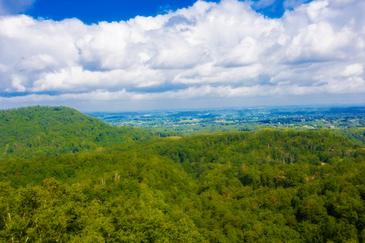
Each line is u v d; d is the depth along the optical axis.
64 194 71.56
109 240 54.03
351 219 84.81
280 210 100.44
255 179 134.75
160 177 127.19
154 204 91.88
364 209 85.81
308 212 92.31
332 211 91.12
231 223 93.69
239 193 122.62
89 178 111.56
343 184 102.31
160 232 60.69
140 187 107.00
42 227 48.81
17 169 123.44
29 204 57.03
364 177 105.25
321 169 132.88
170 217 87.19
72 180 112.19
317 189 104.56
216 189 131.75
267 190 121.38
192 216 96.31
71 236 50.28
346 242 74.88
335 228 82.50
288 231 87.00
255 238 84.94
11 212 53.09
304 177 126.88
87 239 48.50
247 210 102.94
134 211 72.88
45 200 59.28
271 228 88.19
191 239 67.62
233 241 84.12
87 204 72.38
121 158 145.00
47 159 138.88
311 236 84.06
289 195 107.31
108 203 78.12
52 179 76.56
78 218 57.53
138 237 56.31
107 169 125.00
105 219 59.66
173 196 114.56
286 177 130.75
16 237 46.59
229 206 106.56
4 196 60.66
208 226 93.12
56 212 53.78
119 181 109.62
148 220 62.31
